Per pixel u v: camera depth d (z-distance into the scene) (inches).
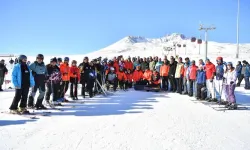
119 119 294.0
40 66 346.0
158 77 612.4
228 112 350.3
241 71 707.4
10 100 436.5
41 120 285.6
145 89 602.9
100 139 219.0
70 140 215.0
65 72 417.7
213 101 438.0
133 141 215.5
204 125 274.4
